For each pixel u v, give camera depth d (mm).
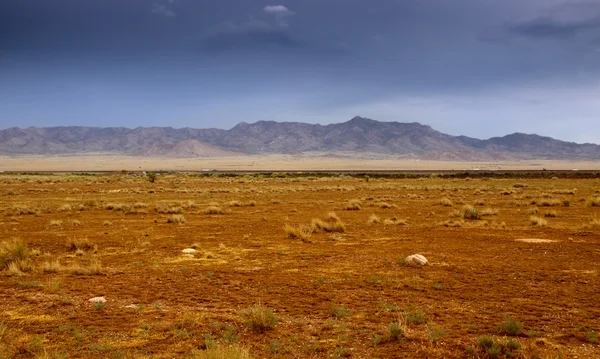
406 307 11766
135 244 21734
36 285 13930
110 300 12547
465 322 10664
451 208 38219
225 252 19578
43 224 29203
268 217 32875
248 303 12211
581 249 19594
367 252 19344
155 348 9242
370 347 9250
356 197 51500
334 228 25797
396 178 109000
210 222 30062
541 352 8883
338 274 15422
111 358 8773
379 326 10398
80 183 84188
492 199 47094
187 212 36406
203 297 12789
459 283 14133
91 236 24203
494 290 13336
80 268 15828
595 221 26969
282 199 49375
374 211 36688
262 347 9266
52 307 11867
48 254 19203
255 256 18656
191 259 18125
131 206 39250
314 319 10953
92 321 10805
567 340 9562
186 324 10445
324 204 43312
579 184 75250
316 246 20938
